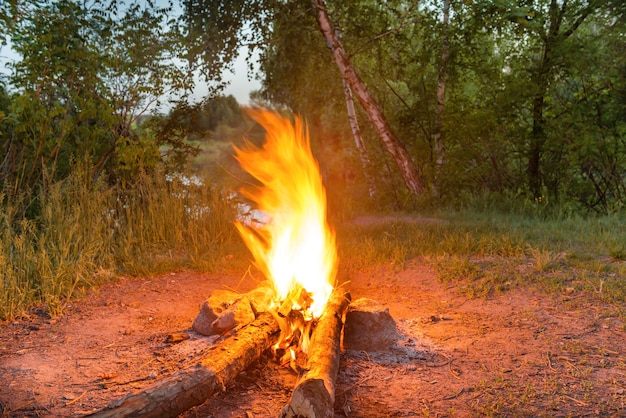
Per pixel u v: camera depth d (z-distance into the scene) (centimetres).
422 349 504
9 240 701
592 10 1351
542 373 451
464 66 1491
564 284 688
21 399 405
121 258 815
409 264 805
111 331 550
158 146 1167
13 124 907
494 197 1452
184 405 368
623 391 417
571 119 1380
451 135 1487
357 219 1330
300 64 1570
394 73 1697
